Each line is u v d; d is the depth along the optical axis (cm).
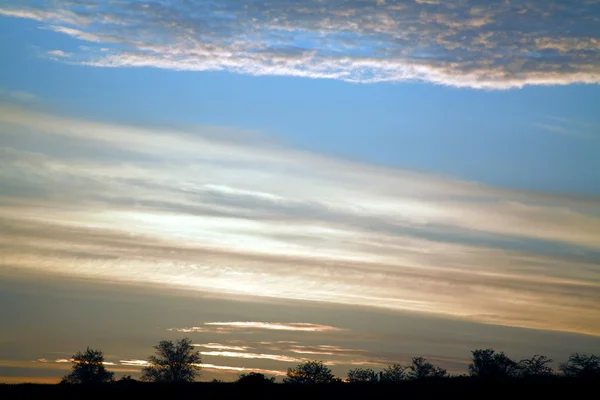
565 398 4278
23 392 5116
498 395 4484
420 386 5062
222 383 5562
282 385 5466
